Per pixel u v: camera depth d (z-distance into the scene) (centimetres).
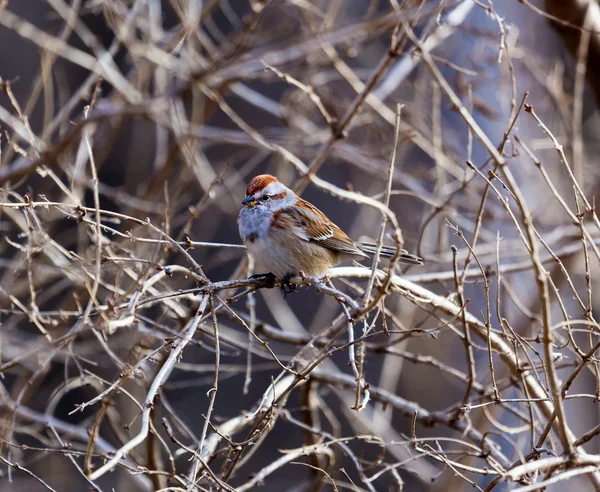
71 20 1211
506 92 1462
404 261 990
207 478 768
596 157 1622
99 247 739
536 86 1583
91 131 1211
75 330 769
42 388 1573
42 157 1100
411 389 1747
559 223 1431
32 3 2012
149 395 644
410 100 1725
